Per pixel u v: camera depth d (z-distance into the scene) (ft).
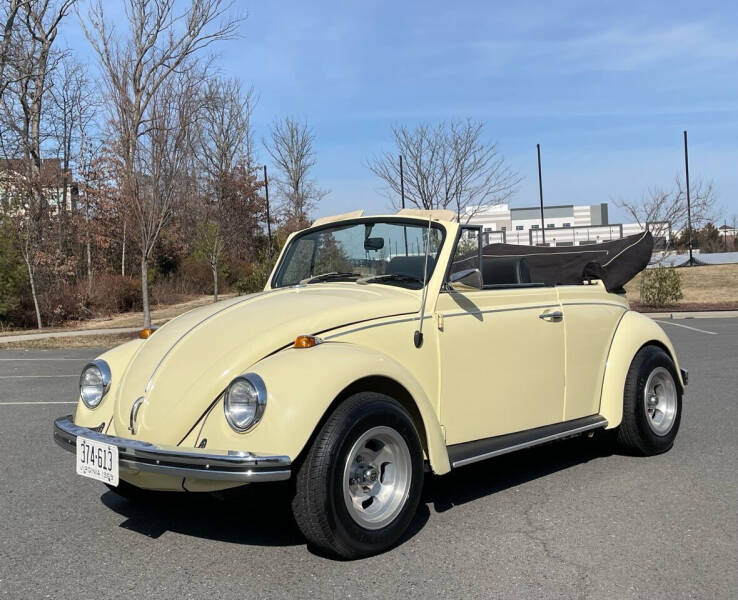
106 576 11.18
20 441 20.74
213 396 11.62
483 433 14.47
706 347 39.83
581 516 13.58
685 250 143.64
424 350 13.44
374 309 13.06
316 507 10.94
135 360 13.30
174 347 12.79
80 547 12.47
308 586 10.63
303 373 11.10
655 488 15.29
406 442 12.07
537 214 293.84
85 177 96.02
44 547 12.48
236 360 11.83
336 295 13.91
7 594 10.56
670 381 18.38
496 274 16.78
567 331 16.42
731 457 17.67
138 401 12.17
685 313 64.13
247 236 141.18
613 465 17.29
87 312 74.95
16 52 84.28
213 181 138.41
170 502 15.07
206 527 13.43
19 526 13.61
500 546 12.10
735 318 60.49
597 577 10.79
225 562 11.66
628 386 17.49
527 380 15.39
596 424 16.69
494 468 17.31
